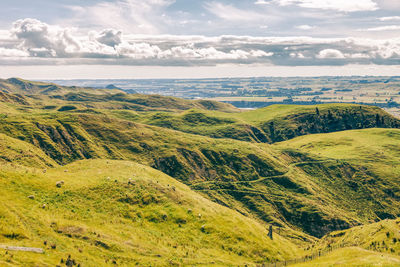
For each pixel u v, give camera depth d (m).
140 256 55.75
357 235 86.69
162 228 70.38
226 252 69.50
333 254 71.25
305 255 81.06
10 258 39.31
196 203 86.12
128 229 64.19
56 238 50.69
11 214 51.28
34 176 71.19
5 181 63.03
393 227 82.62
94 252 50.97
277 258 74.25
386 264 56.38
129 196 77.06
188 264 58.91
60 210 61.00
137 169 98.75
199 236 72.12
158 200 80.69
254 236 80.25
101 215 65.50
